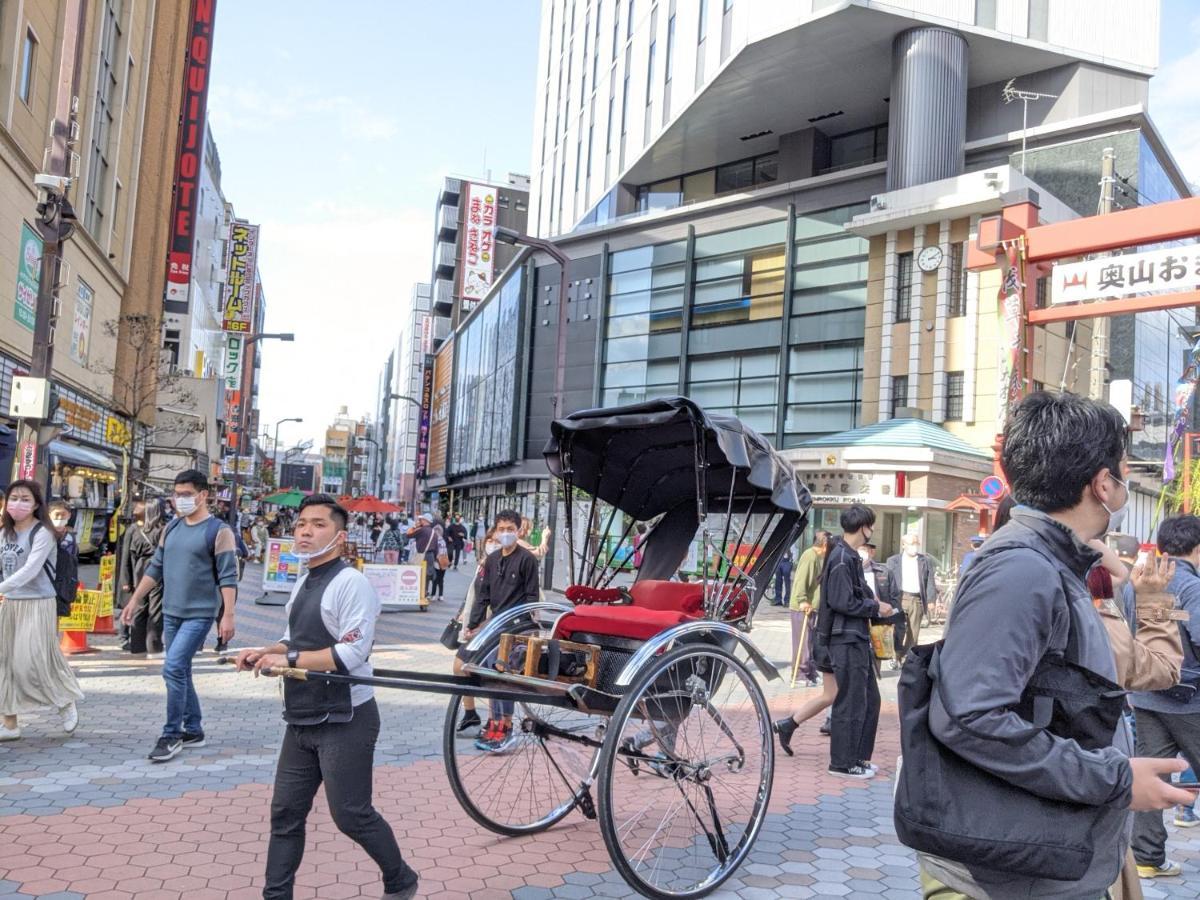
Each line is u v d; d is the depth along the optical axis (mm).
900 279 27859
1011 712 1773
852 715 6441
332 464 154750
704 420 4637
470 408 65562
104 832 4617
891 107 28156
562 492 5727
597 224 42969
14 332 17219
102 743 6457
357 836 3512
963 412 25359
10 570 6328
